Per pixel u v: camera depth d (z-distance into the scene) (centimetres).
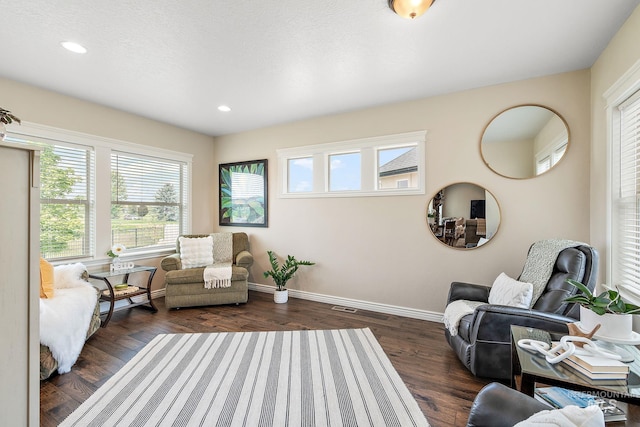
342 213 371
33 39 207
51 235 302
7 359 99
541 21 189
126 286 342
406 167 337
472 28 196
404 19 187
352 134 362
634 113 196
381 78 272
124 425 155
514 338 147
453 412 168
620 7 176
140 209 386
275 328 293
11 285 100
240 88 294
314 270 392
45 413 165
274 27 196
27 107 280
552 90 265
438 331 288
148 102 331
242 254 406
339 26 195
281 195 417
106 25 193
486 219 292
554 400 133
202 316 329
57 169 305
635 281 192
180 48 221
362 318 323
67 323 213
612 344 128
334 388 190
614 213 213
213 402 175
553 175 266
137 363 221
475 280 298
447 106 308
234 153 462
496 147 287
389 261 342
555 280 204
